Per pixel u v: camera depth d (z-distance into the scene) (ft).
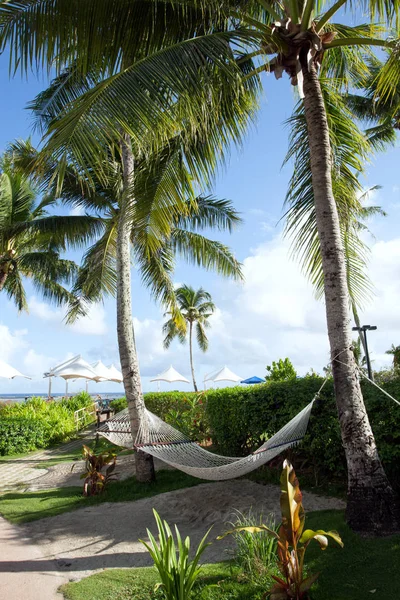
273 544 13.91
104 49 16.47
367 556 13.23
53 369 77.10
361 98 51.01
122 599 12.35
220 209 39.45
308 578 10.84
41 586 13.82
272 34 17.04
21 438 46.91
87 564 15.72
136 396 28.14
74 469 35.24
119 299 29.45
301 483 22.75
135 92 14.34
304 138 20.74
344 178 21.99
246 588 12.13
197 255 41.45
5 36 16.08
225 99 17.63
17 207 48.42
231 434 27.76
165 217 22.86
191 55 15.19
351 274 22.39
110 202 35.35
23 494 27.81
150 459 28.09
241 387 28.45
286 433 17.81
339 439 20.42
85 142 13.52
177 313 41.42
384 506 14.64
